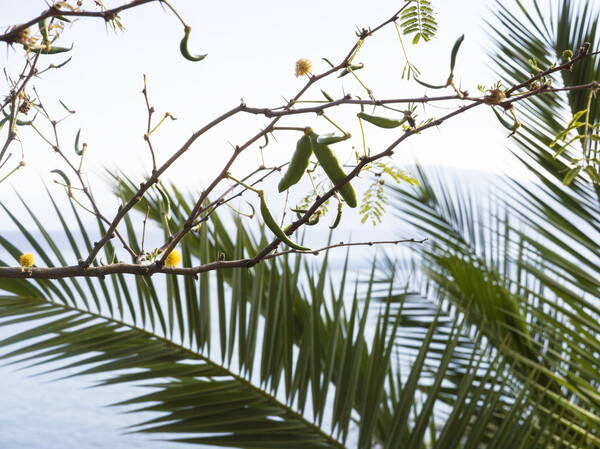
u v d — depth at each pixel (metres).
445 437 1.74
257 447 1.73
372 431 1.73
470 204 3.35
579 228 2.31
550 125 2.34
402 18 0.74
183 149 0.75
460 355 2.77
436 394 1.75
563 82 2.50
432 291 3.46
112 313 1.86
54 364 16.73
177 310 1.86
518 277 2.83
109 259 1.76
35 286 1.84
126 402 1.74
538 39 2.60
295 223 0.77
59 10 0.62
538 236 2.50
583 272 2.30
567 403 2.02
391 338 1.79
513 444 1.79
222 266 0.78
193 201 2.11
